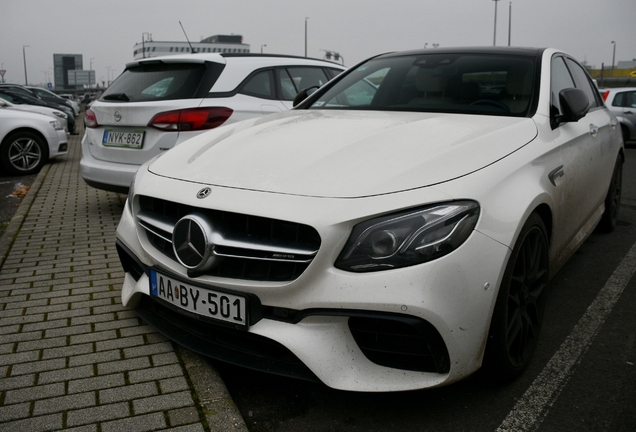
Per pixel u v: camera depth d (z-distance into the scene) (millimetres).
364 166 2260
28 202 6059
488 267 2109
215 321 2277
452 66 3447
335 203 2094
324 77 6285
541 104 3047
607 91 14227
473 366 2156
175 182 2496
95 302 3252
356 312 2041
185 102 4867
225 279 2250
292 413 2287
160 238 2578
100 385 2371
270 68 5617
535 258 2529
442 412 2287
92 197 6387
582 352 2824
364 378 2104
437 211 2055
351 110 3326
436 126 2688
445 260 2018
